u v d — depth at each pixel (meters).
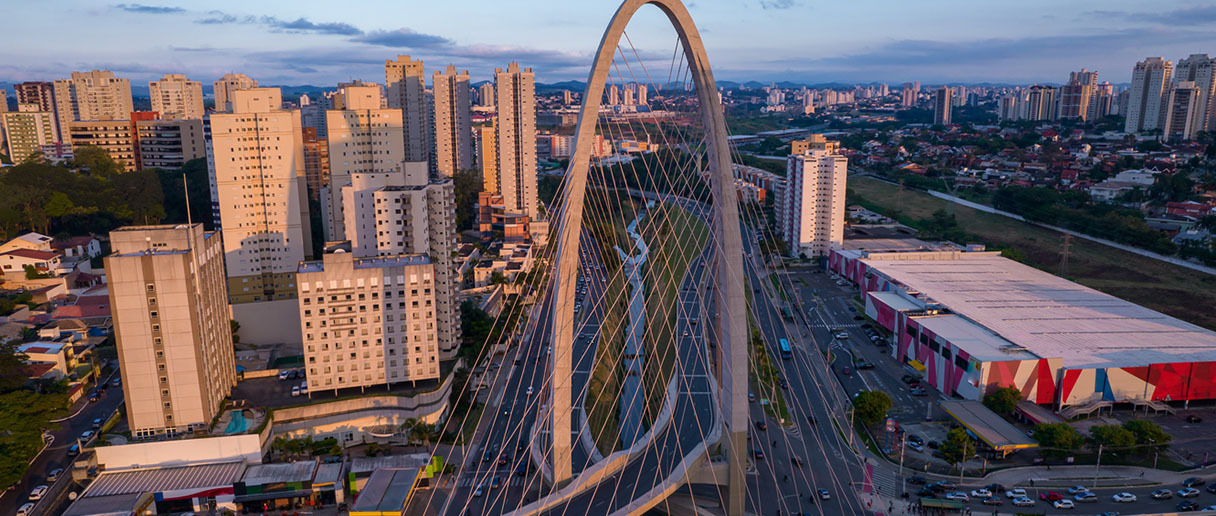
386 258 172.00
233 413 152.25
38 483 141.88
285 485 137.12
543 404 150.00
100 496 130.88
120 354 140.38
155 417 144.00
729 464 121.94
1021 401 171.38
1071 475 145.25
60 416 167.62
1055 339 187.25
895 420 169.62
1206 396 175.38
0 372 160.75
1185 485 140.75
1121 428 151.62
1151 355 177.62
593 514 112.81
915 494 138.12
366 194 188.75
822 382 191.88
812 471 144.75
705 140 119.00
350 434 159.00
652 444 139.00
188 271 140.50
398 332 165.12
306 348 160.00
